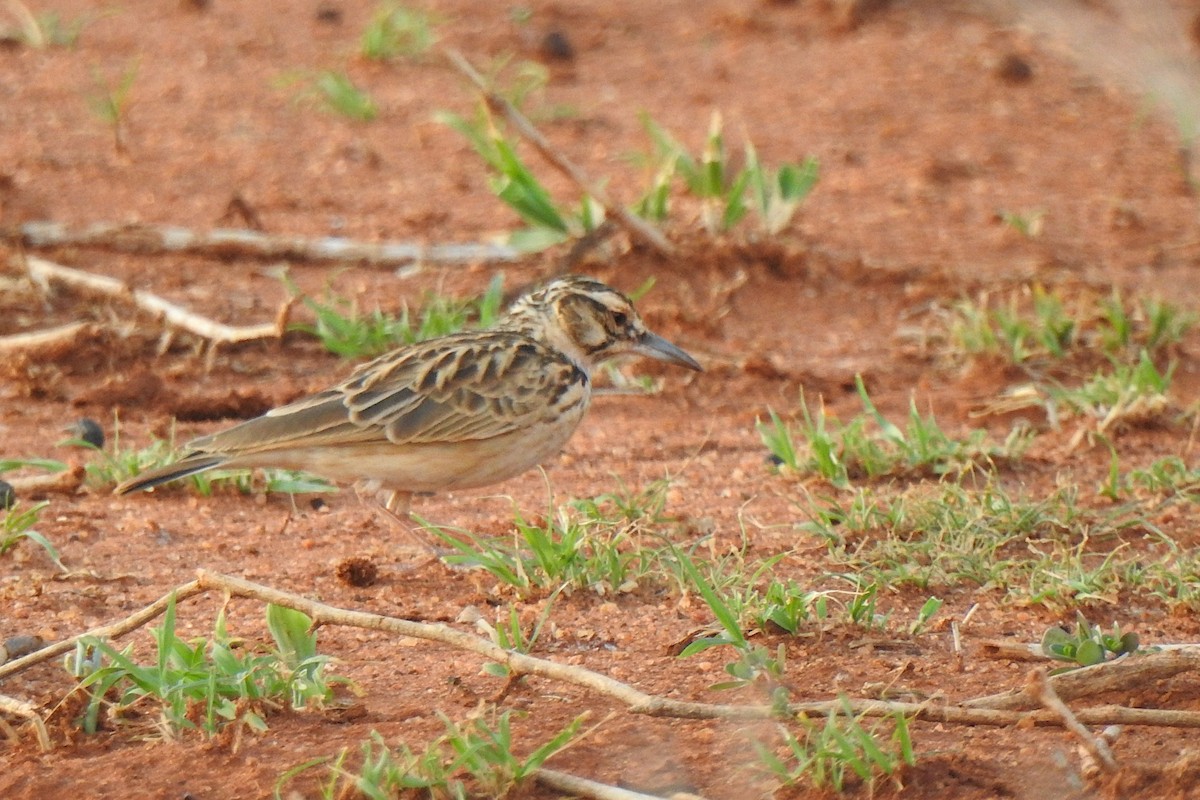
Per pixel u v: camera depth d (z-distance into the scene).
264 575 10.63
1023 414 14.13
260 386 14.33
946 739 8.11
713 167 17.11
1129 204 19.72
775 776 7.67
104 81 22.77
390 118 21.83
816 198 19.44
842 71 24.72
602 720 8.20
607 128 21.66
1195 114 20.58
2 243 16.61
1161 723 7.96
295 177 19.45
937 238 18.20
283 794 7.49
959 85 24.19
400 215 18.30
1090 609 10.09
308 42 25.17
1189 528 11.49
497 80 23.30
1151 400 13.74
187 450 10.70
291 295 15.27
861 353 15.47
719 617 8.75
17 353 14.38
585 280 12.12
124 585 10.42
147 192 18.69
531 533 10.20
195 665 8.34
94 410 13.73
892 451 12.84
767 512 11.85
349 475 10.85
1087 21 21.61
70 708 8.20
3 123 20.84
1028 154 21.48
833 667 9.10
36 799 7.55
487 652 8.43
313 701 8.40
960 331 15.27
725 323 16.00
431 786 7.31
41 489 12.08
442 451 10.84
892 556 10.68
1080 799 7.50
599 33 26.16
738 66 24.81
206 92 22.52
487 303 14.84
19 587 10.20
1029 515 11.29
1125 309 16.08
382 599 10.24
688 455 13.22
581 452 13.25
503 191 16.30
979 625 9.85
